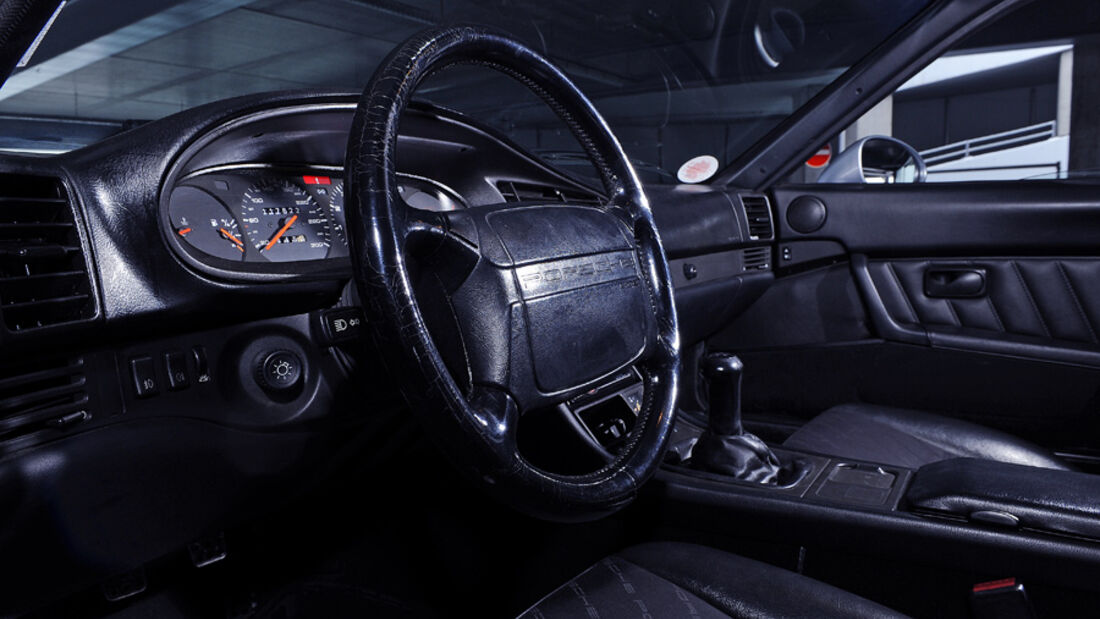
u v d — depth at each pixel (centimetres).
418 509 133
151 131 84
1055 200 164
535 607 83
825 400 193
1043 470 98
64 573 77
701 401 199
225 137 96
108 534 79
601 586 86
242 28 1156
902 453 128
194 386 84
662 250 101
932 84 1600
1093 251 162
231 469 89
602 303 83
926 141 1900
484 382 74
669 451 130
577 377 80
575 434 109
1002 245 170
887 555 97
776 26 304
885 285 183
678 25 1000
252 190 101
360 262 68
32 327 69
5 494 69
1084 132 945
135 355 79
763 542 107
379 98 73
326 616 119
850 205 183
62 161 78
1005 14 180
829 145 218
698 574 86
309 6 1098
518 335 75
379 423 105
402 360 68
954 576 94
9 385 69
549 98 97
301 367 94
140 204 78
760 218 189
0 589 73
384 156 71
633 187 100
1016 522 89
